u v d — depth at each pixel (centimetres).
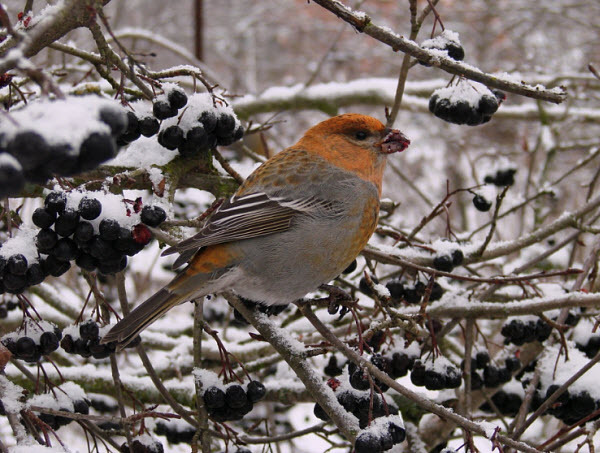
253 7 1024
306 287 367
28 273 312
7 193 199
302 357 333
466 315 407
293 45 1034
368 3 970
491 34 928
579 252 625
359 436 299
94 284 356
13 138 201
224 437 354
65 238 310
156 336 518
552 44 891
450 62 338
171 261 600
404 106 631
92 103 214
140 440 344
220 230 339
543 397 406
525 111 655
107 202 314
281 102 636
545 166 620
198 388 346
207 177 416
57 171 207
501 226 812
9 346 332
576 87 689
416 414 490
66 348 354
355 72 1009
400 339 438
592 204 467
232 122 387
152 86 351
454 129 892
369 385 326
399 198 877
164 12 993
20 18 320
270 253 355
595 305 388
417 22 372
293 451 558
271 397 462
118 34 624
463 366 423
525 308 396
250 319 351
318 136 391
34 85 481
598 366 400
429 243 436
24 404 304
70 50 347
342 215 370
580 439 529
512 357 434
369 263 399
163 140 374
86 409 355
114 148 213
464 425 296
